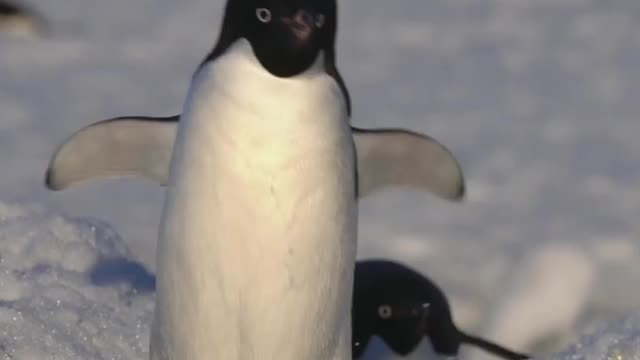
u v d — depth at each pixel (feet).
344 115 29.48
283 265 29.27
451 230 72.74
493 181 86.43
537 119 105.40
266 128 28.71
